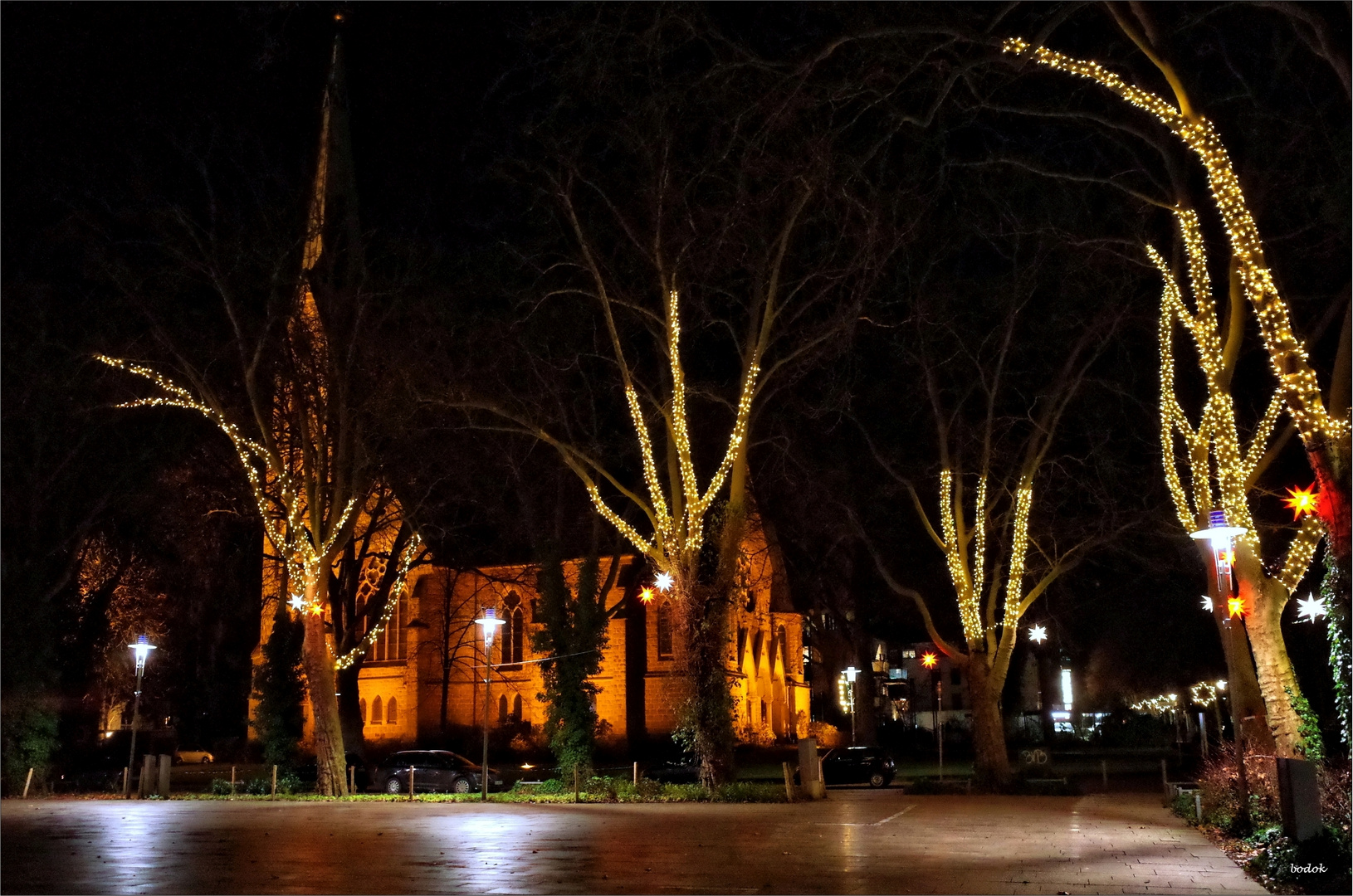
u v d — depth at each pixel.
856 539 56.19
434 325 40.31
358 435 38.31
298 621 47.38
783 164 31.88
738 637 65.38
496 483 52.69
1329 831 15.23
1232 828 20.41
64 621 51.12
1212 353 21.19
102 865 17.11
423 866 17.00
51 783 38.97
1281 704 19.81
